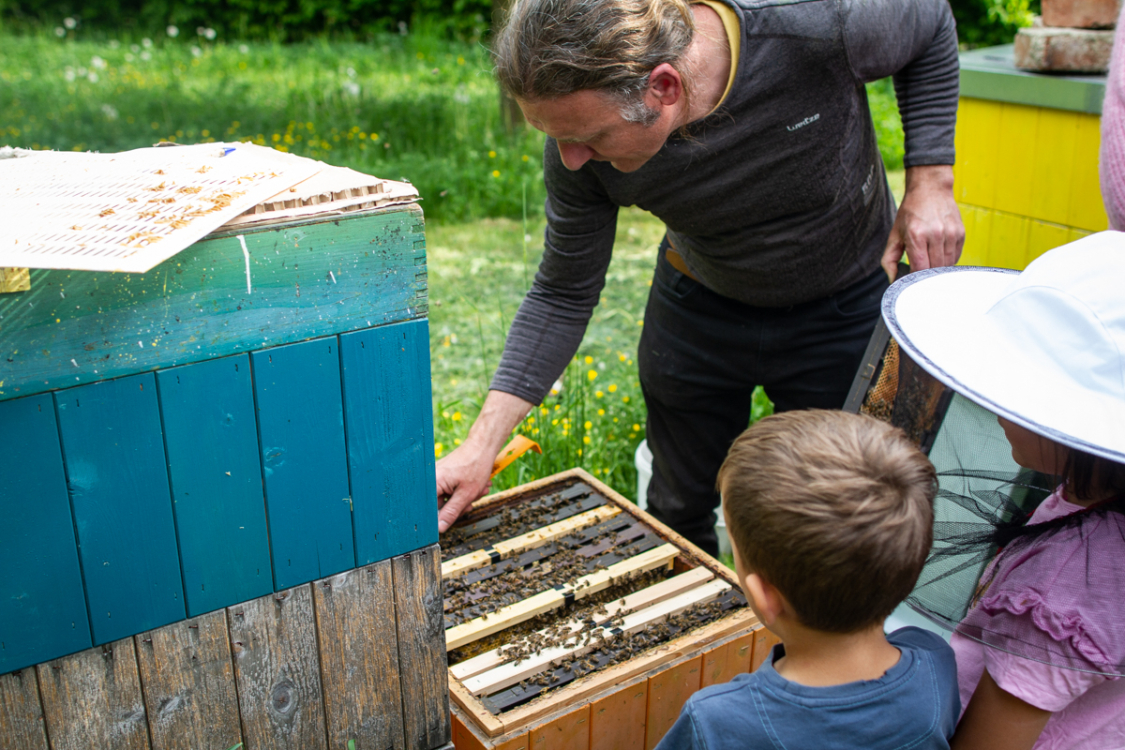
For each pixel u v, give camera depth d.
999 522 1.21
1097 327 1.07
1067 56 3.20
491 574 1.88
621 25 1.44
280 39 12.73
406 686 1.46
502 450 2.06
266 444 1.21
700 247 2.04
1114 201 1.51
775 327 2.18
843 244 2.02
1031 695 1.13
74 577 1.14
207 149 1.36
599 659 1.68
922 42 1.87
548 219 2.05
